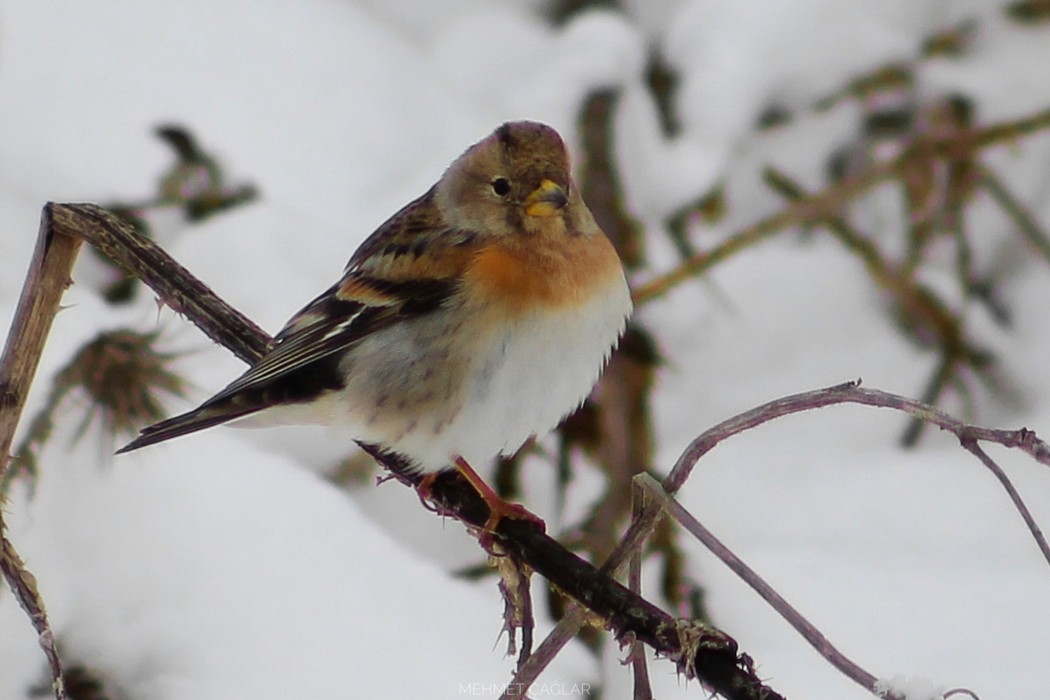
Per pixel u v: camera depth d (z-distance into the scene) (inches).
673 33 530.6
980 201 530.9
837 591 404.5
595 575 236.5
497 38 532.7
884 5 530.0
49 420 339.0
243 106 471.2
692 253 506.6
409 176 473.1
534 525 303.1
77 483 345.1
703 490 459.2
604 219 478.0
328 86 490.3
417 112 493.7
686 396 493.0
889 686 198.1
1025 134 490.9
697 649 217.9
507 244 303.4
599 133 493.0
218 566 337.1
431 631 337.7
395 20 543.2
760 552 425.1
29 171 442.6
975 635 383.2
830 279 522.0
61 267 293.3
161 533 341.4
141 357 348.8
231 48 487.8
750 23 524.4
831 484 462.9
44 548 331.9
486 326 301.4
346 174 467.8
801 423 491.8
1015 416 494.0
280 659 321.1
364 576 347.9
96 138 452.1
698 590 401.1
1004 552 428.8
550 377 305.1
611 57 508.7
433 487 324.5
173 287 303.6
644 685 229.1
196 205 453.7
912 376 502.0
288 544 347.9
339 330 309.9
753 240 478.3
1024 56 526.0
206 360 402.3
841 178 523.5
